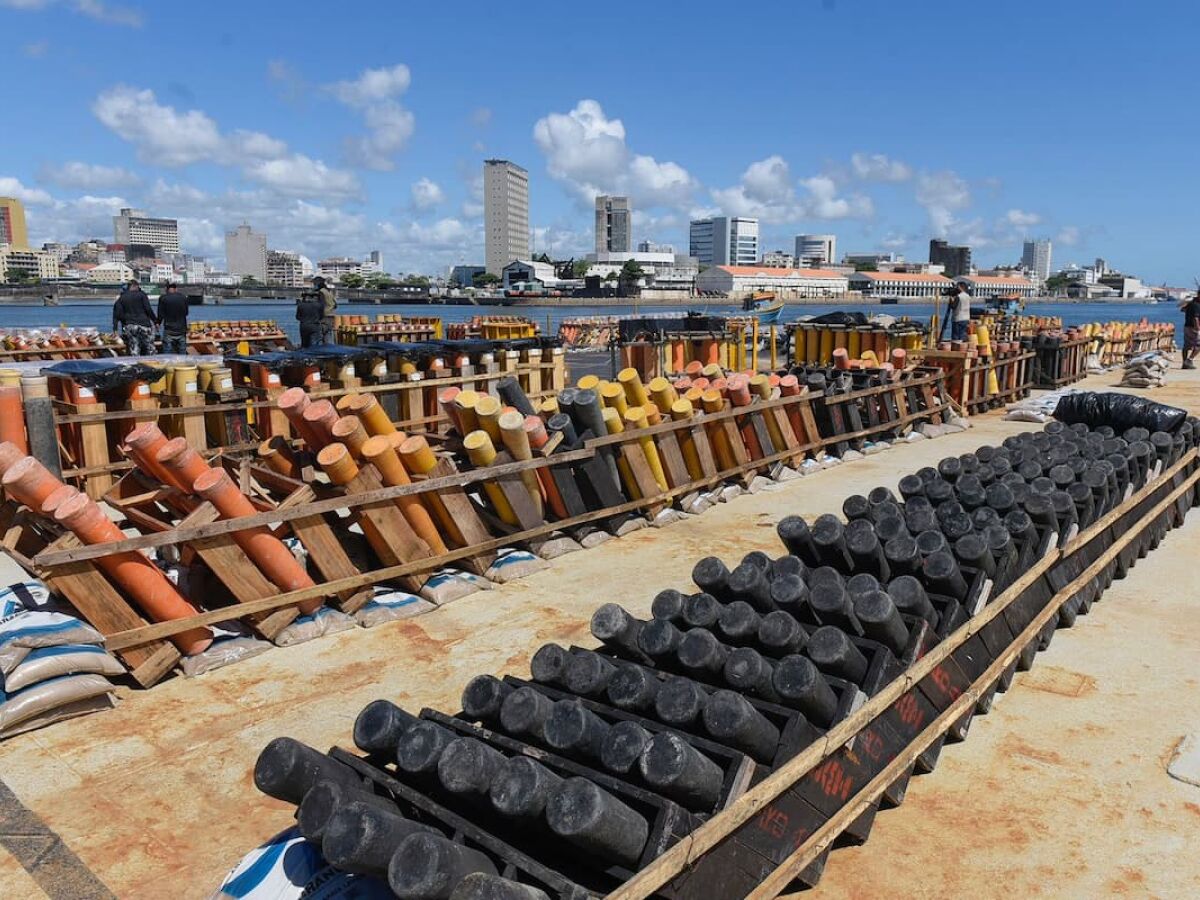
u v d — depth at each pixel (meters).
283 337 21.50
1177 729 4.52
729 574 4.44
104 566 5.15
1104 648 5.51
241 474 6.56
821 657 3.72
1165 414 8.61
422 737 3.20
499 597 6.59
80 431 8.86
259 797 4.11
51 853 3.69
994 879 3.43
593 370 22.05
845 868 3.52
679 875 2.83
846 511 5.76
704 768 3.00
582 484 7.91
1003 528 4.99
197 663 5.36
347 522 6.88
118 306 17.47
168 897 3.43
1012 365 16.59
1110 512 6.21
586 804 2.72
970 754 4.32
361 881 2.99
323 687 5.18
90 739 4.62
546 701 3.41
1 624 5.02
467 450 7.10
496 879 2.47
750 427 9.78
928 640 4.08
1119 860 3.51
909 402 13.01
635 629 4.04
